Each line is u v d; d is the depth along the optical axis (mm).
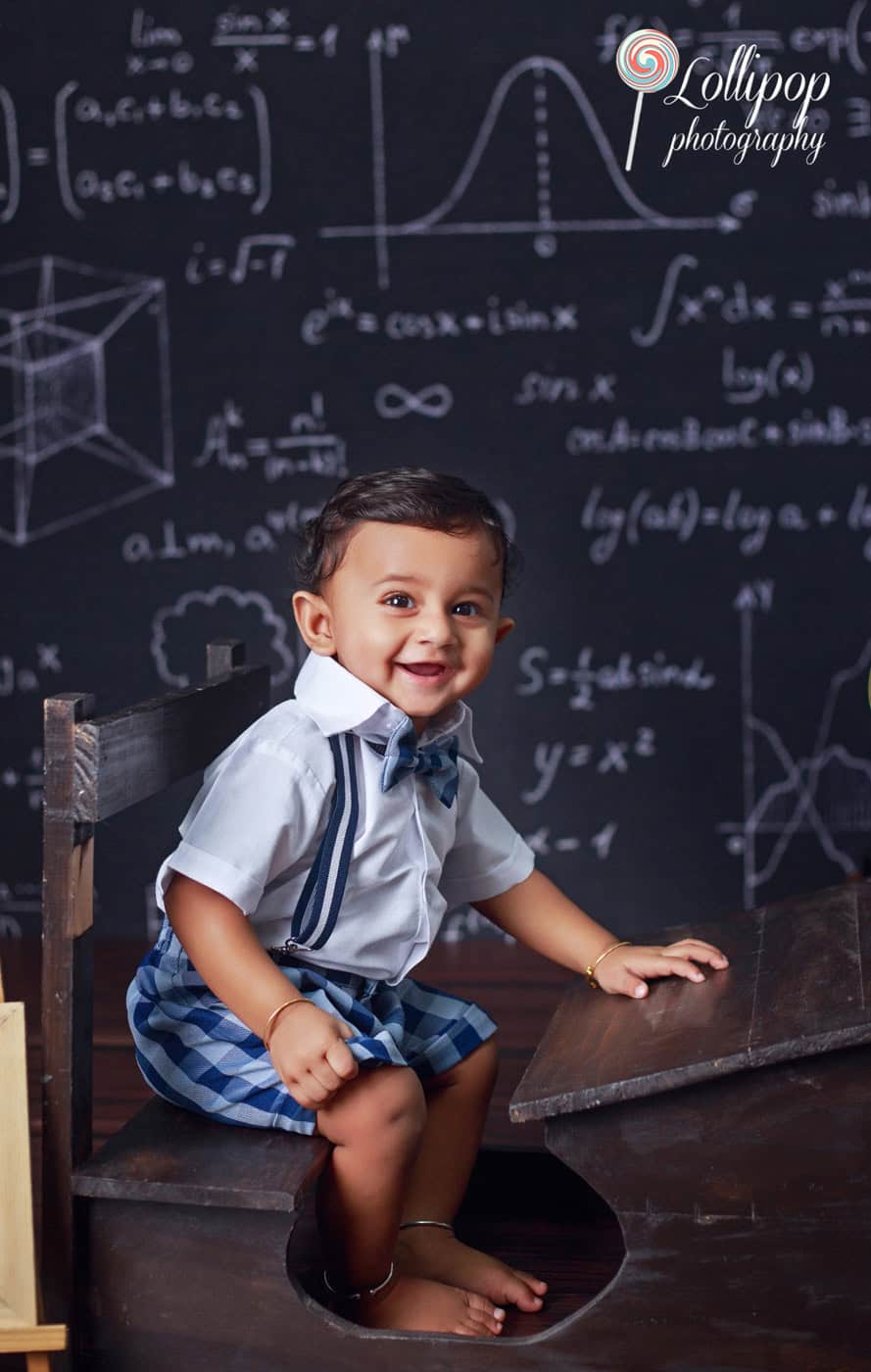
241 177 2555
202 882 1230
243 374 2590
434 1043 1422
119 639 2648
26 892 2678
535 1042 2100
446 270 2557
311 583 1410
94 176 2564
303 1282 1377
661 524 2582
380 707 1312
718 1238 1144
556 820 2652
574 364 2561
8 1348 1122
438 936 2705
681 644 2604
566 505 2590
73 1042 1159
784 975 1279
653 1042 1192
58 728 1135
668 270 2535
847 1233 1128
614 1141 1150
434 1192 1416
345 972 1345
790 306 2533
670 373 2553
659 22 2498
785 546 2574
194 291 2578
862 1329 1134
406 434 2590
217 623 2639
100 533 2629
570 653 2621
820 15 2484
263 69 2533
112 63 2541
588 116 2516
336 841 1305
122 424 2607
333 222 2555
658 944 1482
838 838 2621
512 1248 1490
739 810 2627
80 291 2584
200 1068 1279
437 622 1293
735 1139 1134
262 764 1282
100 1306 1169
